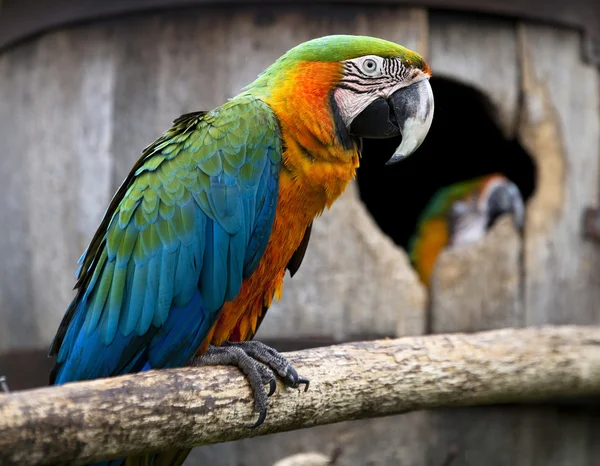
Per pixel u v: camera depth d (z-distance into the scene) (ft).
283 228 13.25
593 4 20.17
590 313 19.85
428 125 13.73
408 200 32.58
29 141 19.33
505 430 18.93
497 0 18.78
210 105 17.99
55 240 18.72
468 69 18.86
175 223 12.57
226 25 17.99
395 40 18.15
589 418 19.57
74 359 12.46
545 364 15.55
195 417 10.34
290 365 11.68
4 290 19.97
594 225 19.84
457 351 14.05
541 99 19.45
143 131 18.10
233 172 12.76
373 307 18.08
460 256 18.94
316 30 17.94
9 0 19.79
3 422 8.48
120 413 9.45
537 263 19.30
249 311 13.64
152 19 18.13
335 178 13.29
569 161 19.74
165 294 12.39
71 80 18.66
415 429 18.37
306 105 12.98
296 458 16.25
